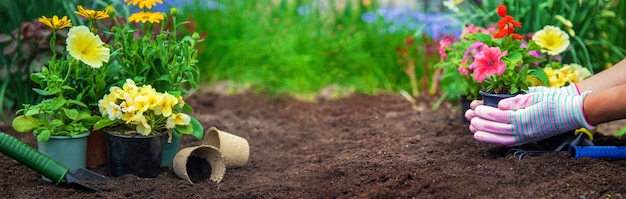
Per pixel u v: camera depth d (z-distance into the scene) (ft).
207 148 8.38
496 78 8.68
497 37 8.73
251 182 8.31
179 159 8.18
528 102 8.24
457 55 9.88
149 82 8.35
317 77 12.55
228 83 12.62
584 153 8.41
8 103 10.85
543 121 8.15
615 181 7.86
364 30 13.26
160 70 8.34
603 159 8.39
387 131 9.99
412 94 12.28
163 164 8.56
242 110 11.34
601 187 7.79
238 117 11.02
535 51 9.23
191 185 8.07
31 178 8.28
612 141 9.12
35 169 7.98
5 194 7.92
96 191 7.90
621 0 10.98
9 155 7.95
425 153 8.88
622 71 8.62
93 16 8.11
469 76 9.69
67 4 10.40
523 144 8.70
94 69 8.30
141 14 8.15
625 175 7.98
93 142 8.51
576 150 8.41
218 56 12.91
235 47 12.86
